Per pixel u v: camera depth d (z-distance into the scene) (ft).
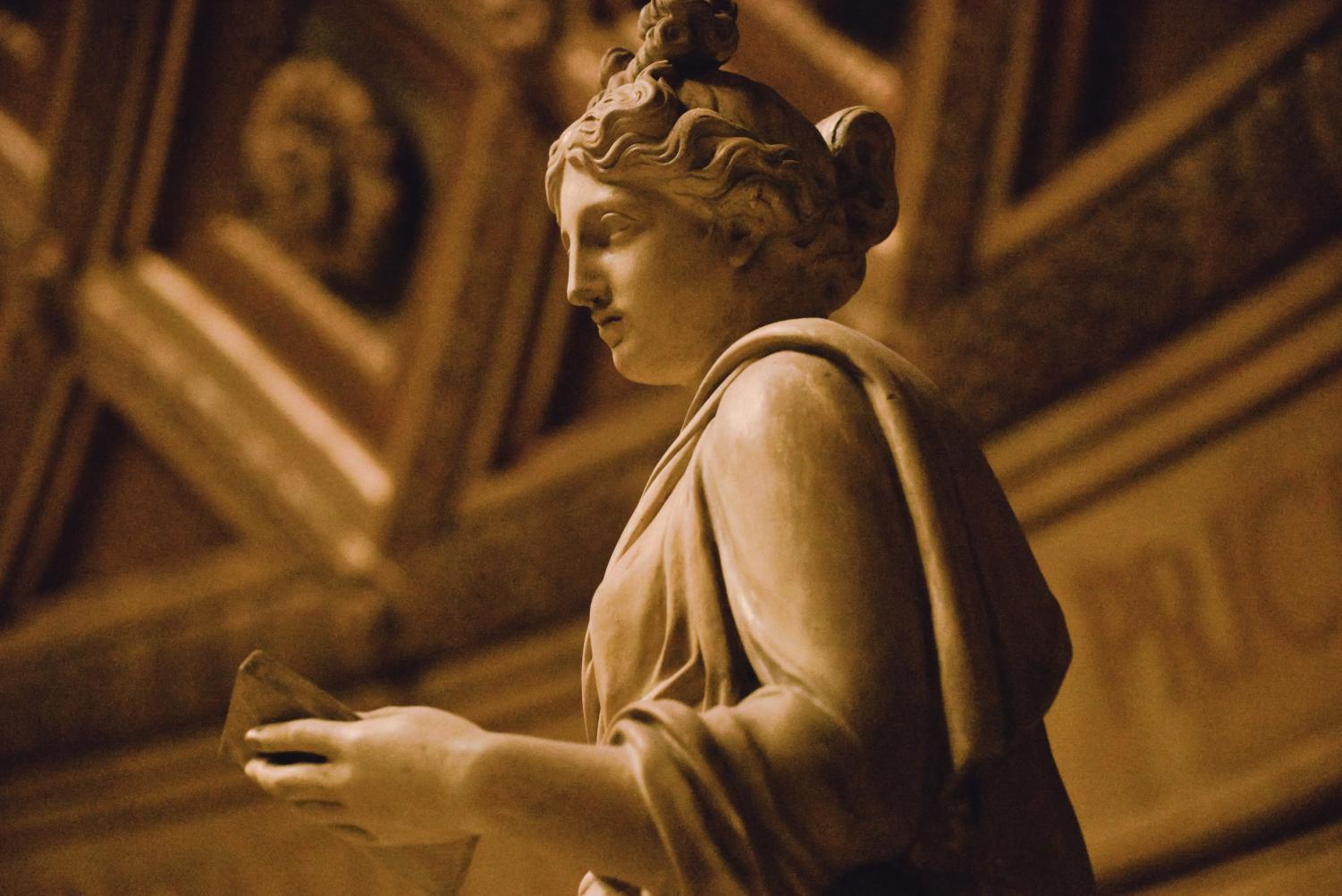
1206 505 18.65
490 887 21.91
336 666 25.85
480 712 24.82
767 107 6.34
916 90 22.17
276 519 27.17
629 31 25.38
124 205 28.68
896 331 21.50
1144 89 20.62
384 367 27.25
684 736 4.81
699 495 5.52
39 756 27.73
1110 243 20.04
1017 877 5.32
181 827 26.40
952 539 5.38
